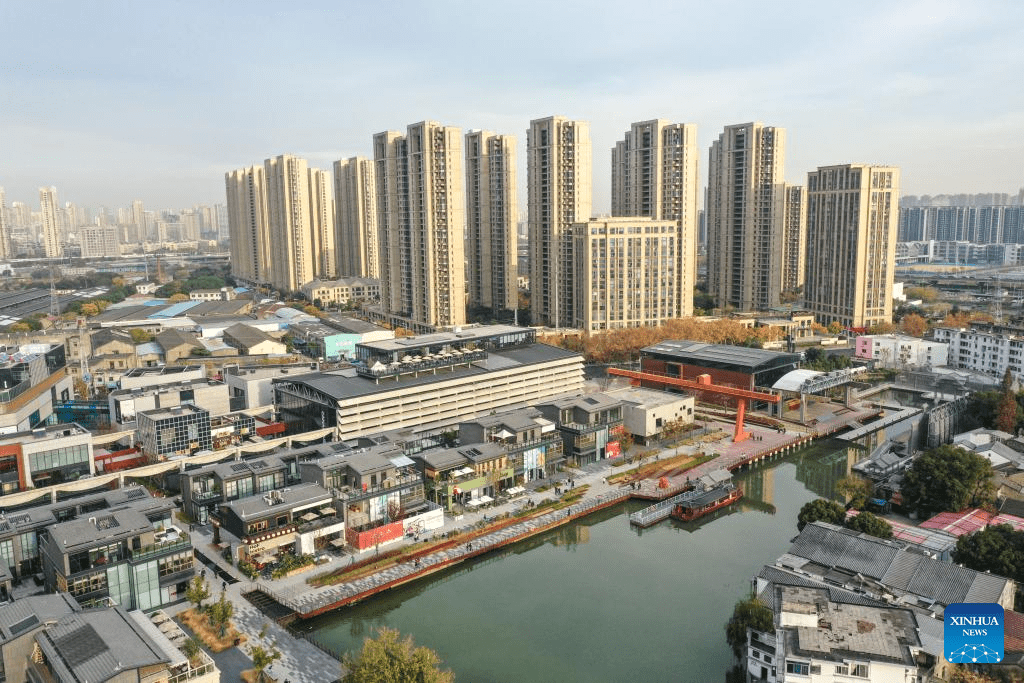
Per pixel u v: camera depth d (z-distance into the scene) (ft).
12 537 368.27
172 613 349.41
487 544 433.89
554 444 552.00
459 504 485.15
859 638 259.39
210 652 320.70
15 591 362.33
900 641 257.96
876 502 471.21
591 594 393.70
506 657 334.24
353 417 556.10
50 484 474.08
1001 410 592.19
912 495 455.22
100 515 359.25
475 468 491.31
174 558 357.61
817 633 262.47
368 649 282.77
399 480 450.71
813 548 361.10
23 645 262.47
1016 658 274.36
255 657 292.40
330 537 424.05
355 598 374.22
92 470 494.59
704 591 395.75
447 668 325.62
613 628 358.84
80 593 329.72
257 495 424.87
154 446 522.47
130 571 342.85
